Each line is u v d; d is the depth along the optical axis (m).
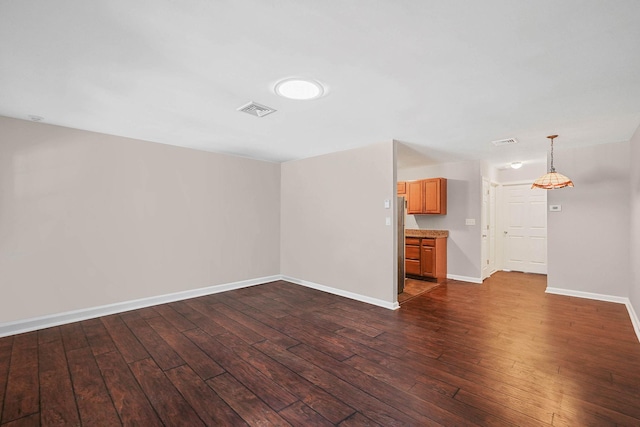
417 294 4.57
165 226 4.15
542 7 1.40
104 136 3.64
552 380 2.21
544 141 3.97
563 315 3.61
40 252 3.21
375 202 4.10
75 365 2.43
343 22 1.52
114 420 1.79
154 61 1.91
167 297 4.16
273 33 1.62
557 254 4.53
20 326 3.08
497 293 4.62
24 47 1.74
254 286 5.10
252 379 2.23
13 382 2.18
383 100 2.55
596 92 2.38
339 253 4.57
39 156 3.20
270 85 2.27
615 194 4.07
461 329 3.19
